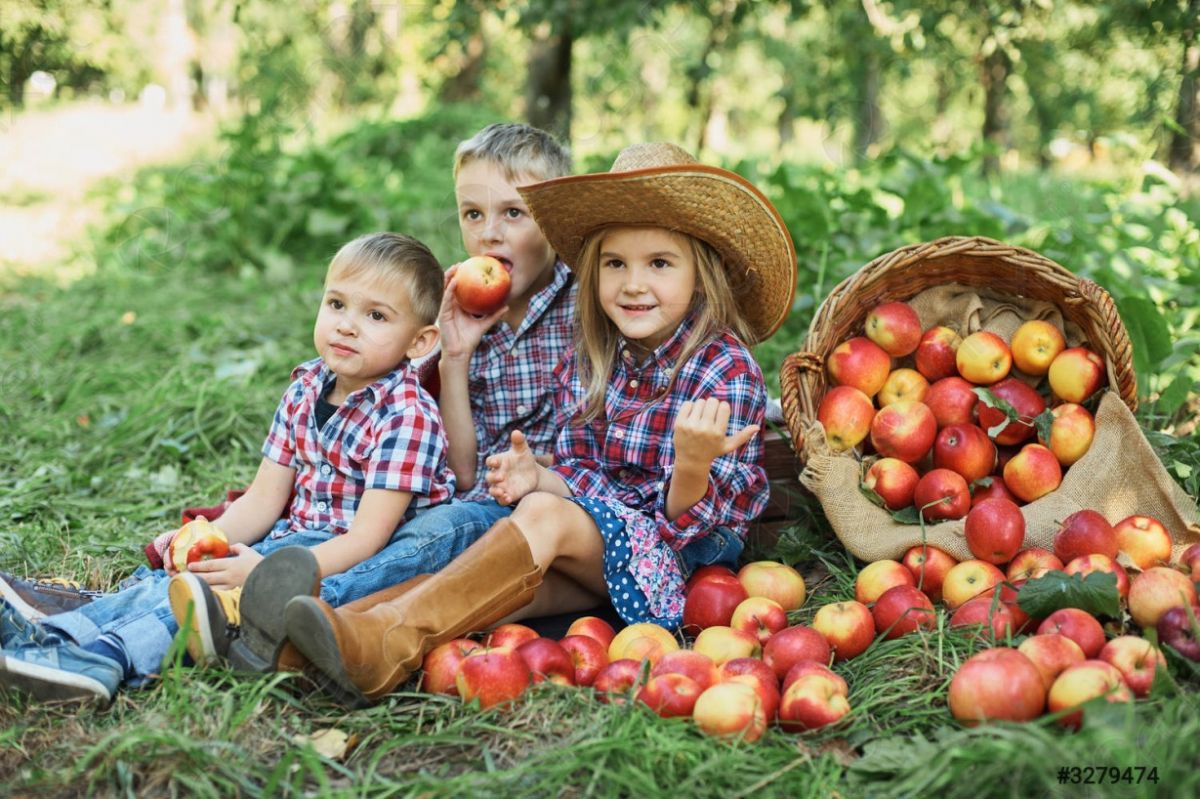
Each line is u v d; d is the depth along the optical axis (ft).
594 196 8.55
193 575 7.14
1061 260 13.37
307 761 6.19
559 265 10.29
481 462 10.23
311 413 8.98
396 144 38.73
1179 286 13.60
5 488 11.73
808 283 15.31
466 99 45.93
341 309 8.63
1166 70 19.65
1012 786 5.72
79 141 51.29
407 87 61.21
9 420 14.05
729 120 75.05
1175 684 6.39
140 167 39.40
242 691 7.03
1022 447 9.33
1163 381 11.55
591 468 9.31
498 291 9.57
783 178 15.51
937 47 23.59
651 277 8.75
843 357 9.53
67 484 11.94
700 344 8.96
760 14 27.78
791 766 6.23
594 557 8.48
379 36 52.60
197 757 6.28
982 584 8.14
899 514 8.98
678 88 53.72
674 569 8.80
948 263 9.71
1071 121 27.50
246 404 14.16
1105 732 5.80
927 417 9.18
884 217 16.10
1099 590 7.20
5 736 6.58
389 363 8.75
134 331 18.37
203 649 7.17
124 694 7.16
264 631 7.05
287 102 47.57
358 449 8.70
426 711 7.09
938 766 5.97
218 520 8.98
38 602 7.86
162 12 76.59
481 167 9.91
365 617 7.08
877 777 6.23
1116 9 18.45
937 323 9.89
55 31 46.70
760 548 10.21
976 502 9.03
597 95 43.04
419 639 7.29
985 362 9.32
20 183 39.04
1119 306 10.97
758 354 14.38
